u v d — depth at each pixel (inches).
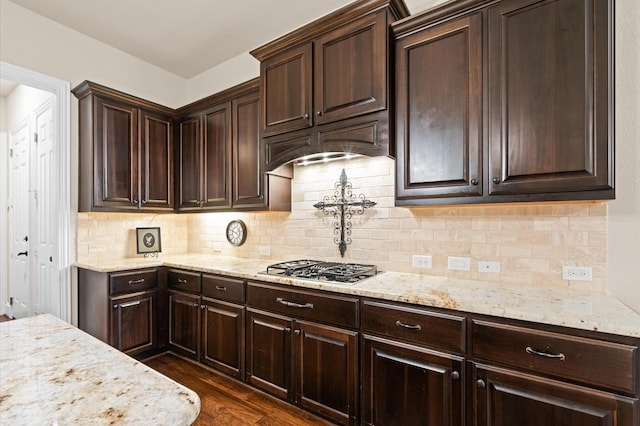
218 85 140.6
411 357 64.7
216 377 100.1
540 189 61.0
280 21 110.7
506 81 64.0
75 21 109.9
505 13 64.2
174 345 113.6
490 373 56.7
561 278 70.7
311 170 108.3
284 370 83.4
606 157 56.1
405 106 75.7
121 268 104.3
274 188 105.3
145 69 137.0
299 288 81.0
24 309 140.6
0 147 156.1
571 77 58.4
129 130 118.3
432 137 72.3
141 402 25.8
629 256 64.4
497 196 65.0
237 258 126.6
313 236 107.7
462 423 59.4
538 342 52.9
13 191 153.2
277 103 94.8
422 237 87.6
